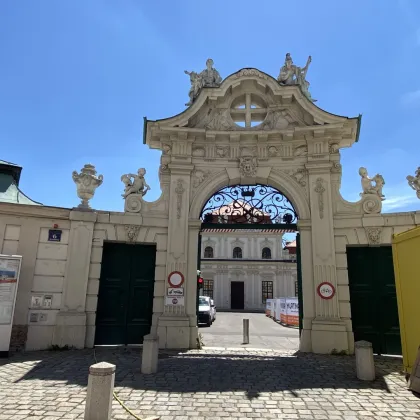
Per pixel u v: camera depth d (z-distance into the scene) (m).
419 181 11.17
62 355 9.45
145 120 12.44
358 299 11.20
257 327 21.88
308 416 5.18
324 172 11.84
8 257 9.44
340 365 8.77
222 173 12.29
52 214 10.98
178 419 5.00
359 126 12.27
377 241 11.05
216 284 45.28
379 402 5.83
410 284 7.14
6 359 8.87
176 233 11.63
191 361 8.91
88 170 11.72
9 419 4.86
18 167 12.58
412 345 7.00
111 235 11.45
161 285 11.34
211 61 13.48
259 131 12.19
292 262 44.94
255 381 7.07
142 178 12.20
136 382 6.79
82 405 5.47
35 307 10.38
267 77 12.59
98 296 11.13
